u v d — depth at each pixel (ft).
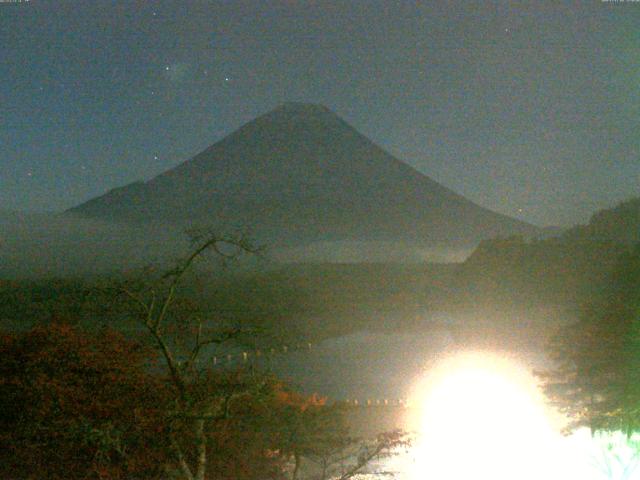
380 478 39.45
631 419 40.75
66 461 33.68
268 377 34.22
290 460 41.63
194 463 32.86
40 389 35.94
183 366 31.30
